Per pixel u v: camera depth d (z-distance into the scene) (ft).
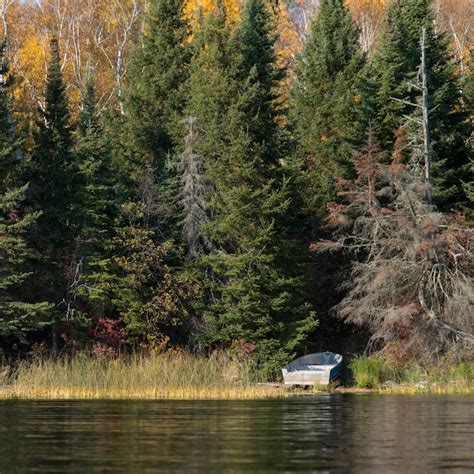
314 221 212.02
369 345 192.13
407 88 212.84
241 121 193.67
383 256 193.67
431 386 172.24
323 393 162.71
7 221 175.01
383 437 82.79
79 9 309.01
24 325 175.83
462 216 205.87
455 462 67.26
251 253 188.24
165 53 235.61
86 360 168.76
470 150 213.66
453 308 178.29
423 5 221.87
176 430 88.33
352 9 346.74
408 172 188.55
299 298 196.44
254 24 207.31
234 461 67.51
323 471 63.00
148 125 224.74
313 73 244.63
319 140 231.50
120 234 190.80
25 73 287.07
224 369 160.76
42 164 190.49
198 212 196.65
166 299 187.73
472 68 223.10
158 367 154.40
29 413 108.58
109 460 68.18
